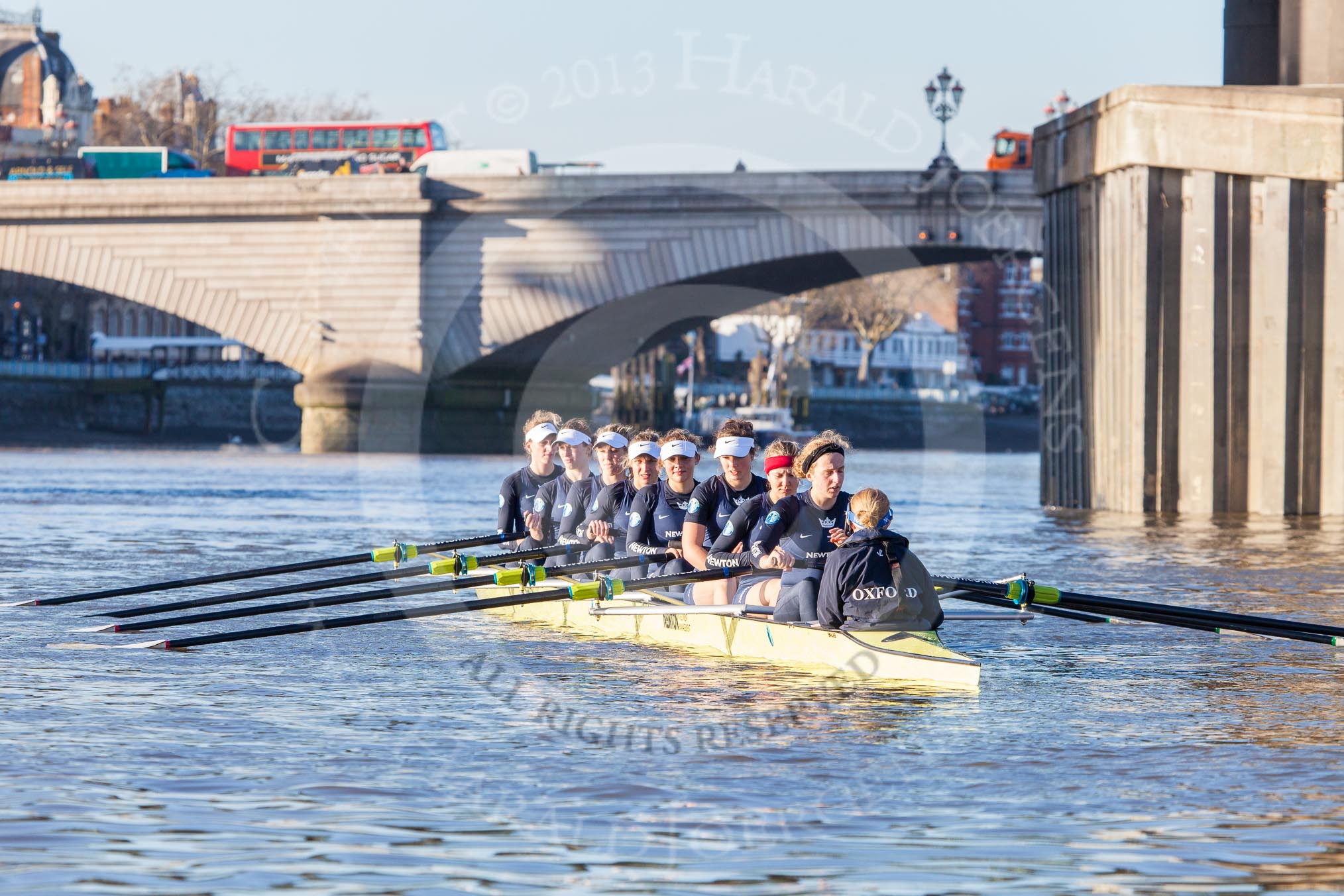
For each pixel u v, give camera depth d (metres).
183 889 22.06
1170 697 36.94
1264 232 109.31
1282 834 24.73
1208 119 109.44
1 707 35.16
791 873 22.78
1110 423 119.75
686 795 27.19
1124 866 23.06
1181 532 95.69
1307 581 64.94
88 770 28.80
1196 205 110.62
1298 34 112.56
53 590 61.03
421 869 22.95
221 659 43.16
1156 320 113.19
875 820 25.58
